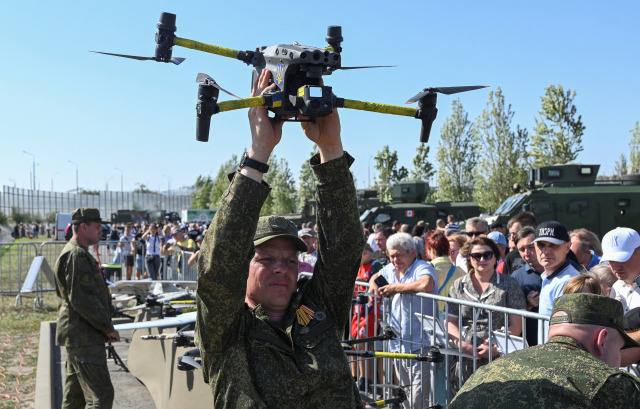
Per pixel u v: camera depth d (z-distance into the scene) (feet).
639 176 60.49
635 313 11.90
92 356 16.12
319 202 7.73
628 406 6.07
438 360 12.17
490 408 6.25
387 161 135.33
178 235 47.83
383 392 16.63
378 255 35.40
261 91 6.64
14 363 26.37
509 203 59.72
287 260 7.84
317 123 7.24
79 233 16.66
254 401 6.89
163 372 19.17
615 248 13.08
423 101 6.56
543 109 115.75
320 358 7.20
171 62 6.41
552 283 14.98
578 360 6.46
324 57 6.00
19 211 221.46
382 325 16.94
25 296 45.09
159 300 20.33
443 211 69.77
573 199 56.54
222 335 7.08
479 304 13.76
